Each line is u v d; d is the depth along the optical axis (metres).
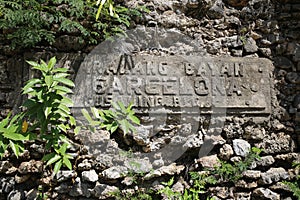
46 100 2.05
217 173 3.05
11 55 2.94
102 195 2.90
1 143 2.01
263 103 3.23
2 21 2.84
